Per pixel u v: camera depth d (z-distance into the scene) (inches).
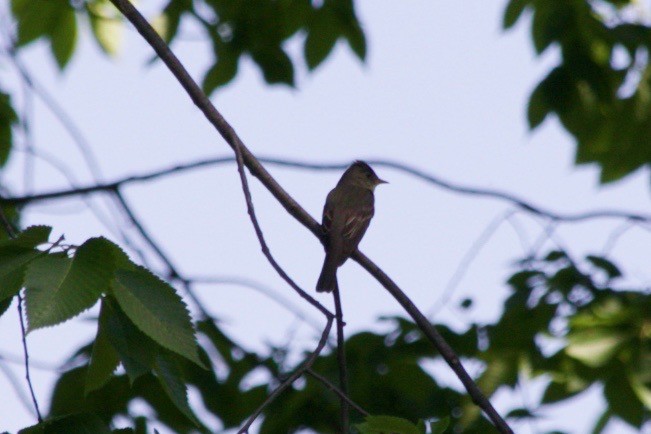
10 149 538.3
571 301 490.0
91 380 230.5
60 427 224.7
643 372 449.7
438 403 450.6
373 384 452.4
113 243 210.5
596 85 537.0
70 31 536.7
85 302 199.8
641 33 542.0
